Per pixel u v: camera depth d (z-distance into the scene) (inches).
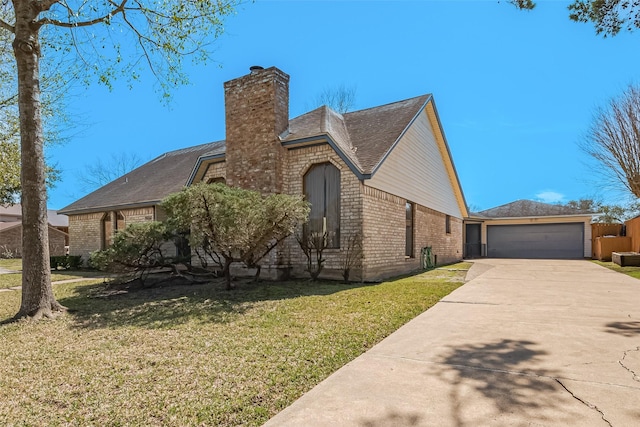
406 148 535.2
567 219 943.7
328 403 115.5
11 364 162.4
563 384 126.6
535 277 450.3
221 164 508.7
